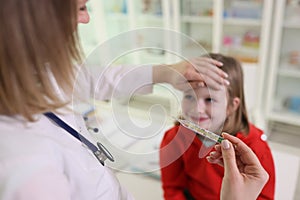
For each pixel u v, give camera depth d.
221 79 0.71
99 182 0.57
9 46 0.37
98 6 2.78
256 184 0.59
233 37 2.61
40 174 0.39
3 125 0.43
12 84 0.40
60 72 0.42
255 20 2.40
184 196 1.14
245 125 0.99
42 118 0.48
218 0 2.41
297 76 2.46
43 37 0.39
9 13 0.36
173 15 2.70
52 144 0.46
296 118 2.43
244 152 0.63
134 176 1.19
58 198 0.39
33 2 0.37
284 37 2.44
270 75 2.38
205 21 2.67
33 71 0.40
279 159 1.33
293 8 2.20
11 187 0.37
